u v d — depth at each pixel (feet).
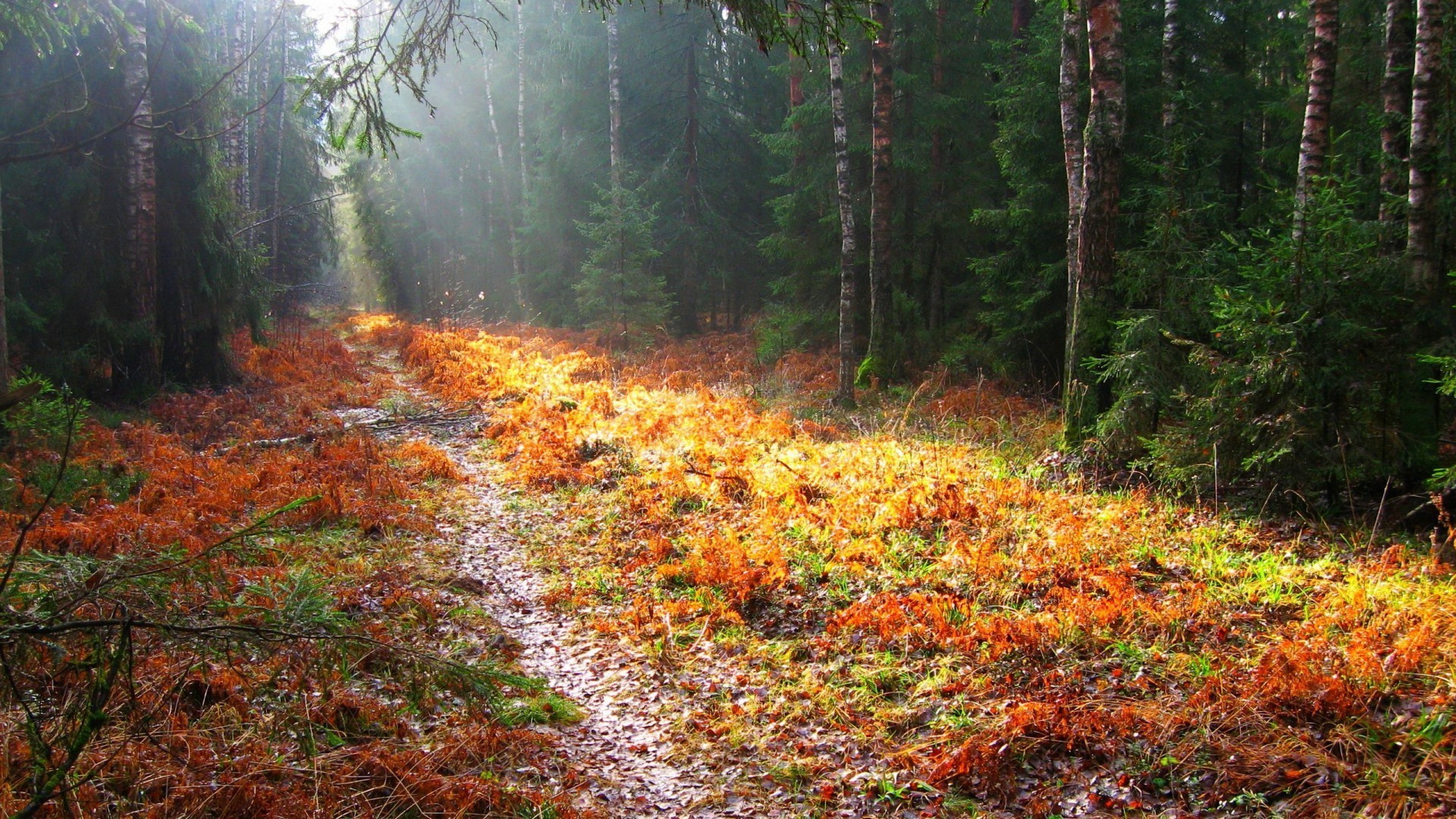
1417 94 28.50
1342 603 19.92
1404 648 16.83
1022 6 62.23
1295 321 25.94
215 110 52.80
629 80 95.86
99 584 9.39
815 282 67.87
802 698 19.42
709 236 90.94
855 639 21.52
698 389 56.44
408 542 30.14
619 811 15.70
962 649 20.12
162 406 48.16
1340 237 26.27
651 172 93.40
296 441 44.06
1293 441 25.72
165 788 13.55
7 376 34.42
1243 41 60.59
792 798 16.01
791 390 56.24
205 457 38.22
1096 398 34.58
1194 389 31.48
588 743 18.17
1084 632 19.98
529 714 18.72
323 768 14.96
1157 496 28.94
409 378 69.46
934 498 28.78
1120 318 34.50
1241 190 59.57
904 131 60.29
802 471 34.86
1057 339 51.26
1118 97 33.86
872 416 47.37
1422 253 27.91
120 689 14.28
